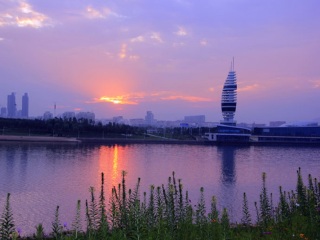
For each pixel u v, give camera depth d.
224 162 126.31
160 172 91.88
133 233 12.94
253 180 80.50
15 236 12.55
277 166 114.69
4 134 198.38
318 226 14.38
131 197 15.42
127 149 175.50
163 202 16.00
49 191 57.78
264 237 14.48
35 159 108.88
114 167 97.88
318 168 109.62
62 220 37.62
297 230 14.55
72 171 84.75
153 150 177.00
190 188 66.50
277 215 17.55
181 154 157.50
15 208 44.62
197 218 16.25
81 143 196.12
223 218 15.23
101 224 13.82
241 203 50.12
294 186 71.31
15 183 65.44
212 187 68.56
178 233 13.93
